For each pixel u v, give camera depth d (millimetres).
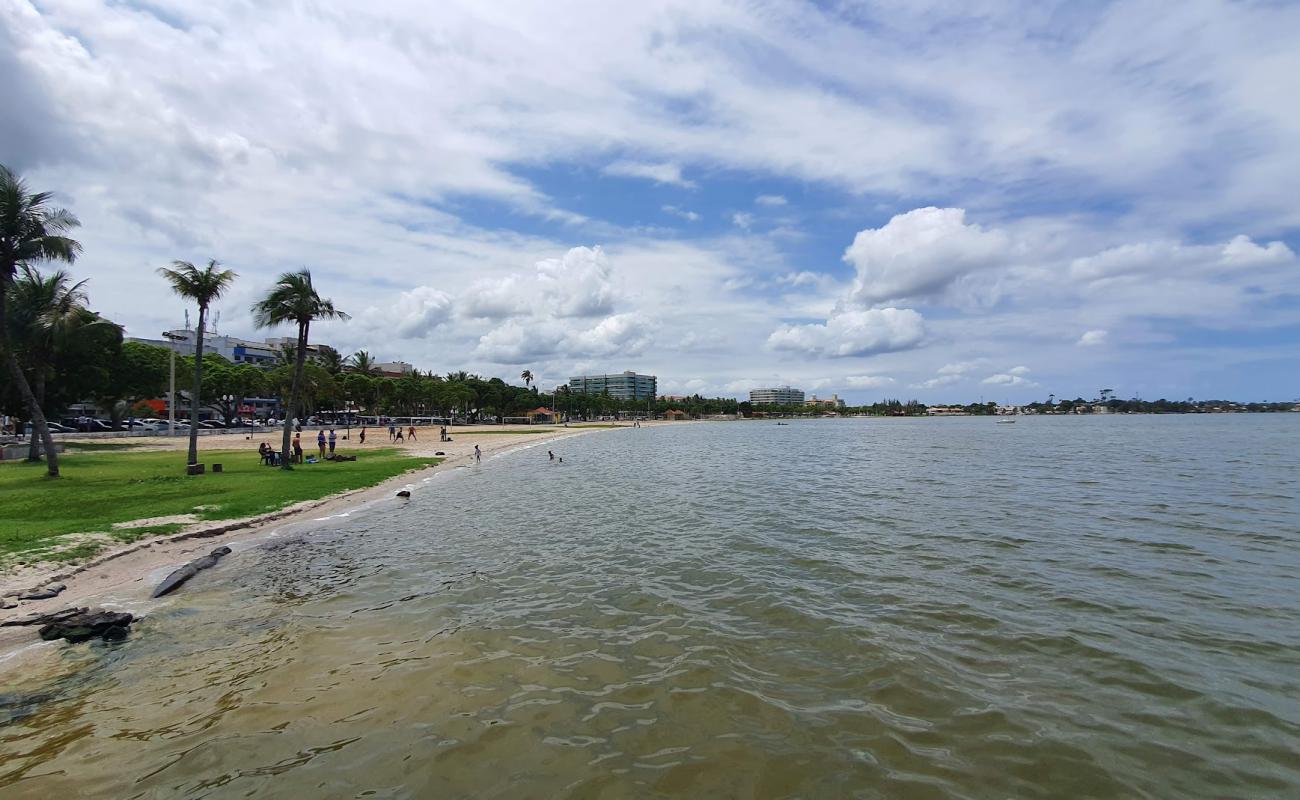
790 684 8031
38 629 9984
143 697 7719
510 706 7414
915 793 5734
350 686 7988
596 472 39094
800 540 17078
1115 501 24172
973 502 24188
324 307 34781
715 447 69312
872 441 79000
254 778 5969
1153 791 5848
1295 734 6895
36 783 5918
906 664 8672
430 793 5707
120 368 54625
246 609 11258
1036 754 6438
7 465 33000
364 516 21469
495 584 12867
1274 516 20562
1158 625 10289
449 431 109312
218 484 26562
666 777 5953
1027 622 10391
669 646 9352
